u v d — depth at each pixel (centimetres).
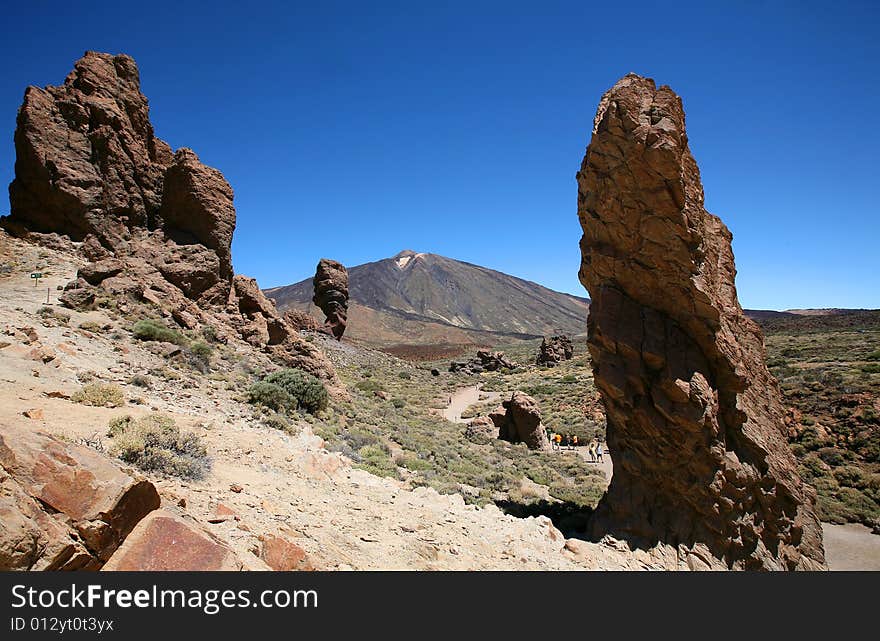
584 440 3844
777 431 1542
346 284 8412
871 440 2825
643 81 1295
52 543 493
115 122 3691
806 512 1524
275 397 2102
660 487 1369
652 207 1272
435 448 2586
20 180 3575
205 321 2998
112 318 2436
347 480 1390
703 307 1298
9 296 2398
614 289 1438
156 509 610
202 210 3409
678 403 1302
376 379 6262
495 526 1288
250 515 838
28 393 1152
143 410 1334
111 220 3572
